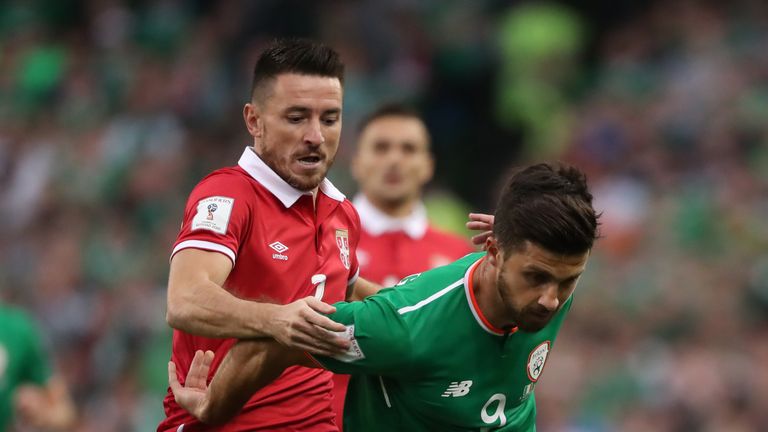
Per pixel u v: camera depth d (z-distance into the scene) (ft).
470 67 173.27
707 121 150.82
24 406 84.94
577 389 119.75
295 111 50.49
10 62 188.65
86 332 142.92
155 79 177.58
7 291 153.99
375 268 84.43
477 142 173.78
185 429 50.37
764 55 158.30
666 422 116.06
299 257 50.93
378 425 48.96
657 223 139.85
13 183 170.19
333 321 45.32
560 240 42.32
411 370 46.37
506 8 179.01
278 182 50.83
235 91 173.78
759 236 134.31
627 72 165.78
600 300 127.75
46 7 193.98
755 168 144.25
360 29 175.11
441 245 87.10
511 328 46.98
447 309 46.47
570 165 45.14
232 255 48.55
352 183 148.87
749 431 115.24
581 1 178.40
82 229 158.10
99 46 186.80
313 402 51.01
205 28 182.70
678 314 125.70
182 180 161.99
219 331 45.78
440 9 178.70
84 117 175.63
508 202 44.09
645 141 153.38
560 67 172.24
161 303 139.95
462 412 47.60
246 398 46.60
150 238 154.20
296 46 51.21
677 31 169.07
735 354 121.49
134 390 132.57
